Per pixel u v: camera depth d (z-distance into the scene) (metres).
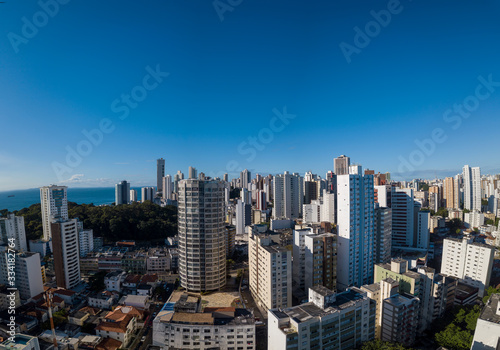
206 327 94.44
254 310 129.12
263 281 124.62
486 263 140.12
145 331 115.75
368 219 146.62
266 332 109.44
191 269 143.75
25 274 140.62
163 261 186.12
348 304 86.38
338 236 145.38
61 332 107.56
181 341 94.75
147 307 132.38
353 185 140.12
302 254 142.88
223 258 149.00
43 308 127.06
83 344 100.69
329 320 82.06
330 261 137.38
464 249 149.12
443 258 159.00
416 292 112.44
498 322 76.38
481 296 140.50
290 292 120.44
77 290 155.00
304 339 78.75
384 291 106.06
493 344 76.06
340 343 84.56
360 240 143.50
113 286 149.88
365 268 146.25
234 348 94.38
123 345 105.06
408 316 100.56
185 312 102.12
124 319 111.25
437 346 106.25
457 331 100.00
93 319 117.50
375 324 101.69
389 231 172.38
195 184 141.88
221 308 104.62
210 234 142.88
